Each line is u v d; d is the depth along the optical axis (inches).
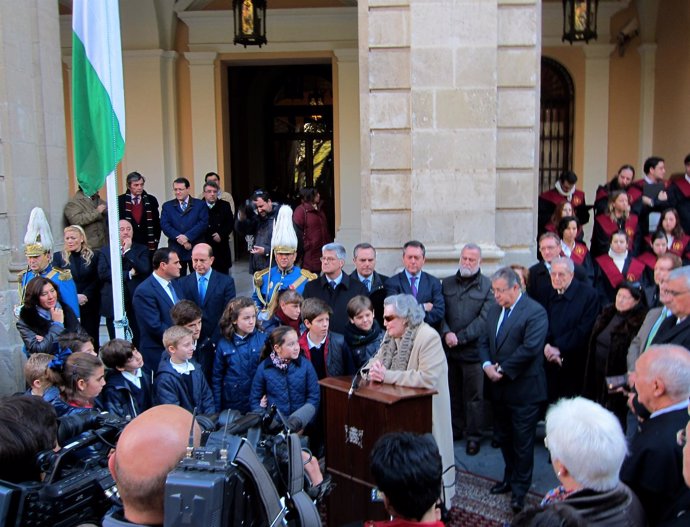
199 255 243.1
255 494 77.5
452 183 265.4
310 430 192.7
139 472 74.7
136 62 479.2
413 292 235.6
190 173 503.5
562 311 224.8
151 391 193.2
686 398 122.0
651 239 297.7
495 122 263.4
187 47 494.6
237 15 378.3
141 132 485.1
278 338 185.8
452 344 229.0
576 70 490.9
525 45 265.0
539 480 209.0
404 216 272.8
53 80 305.0
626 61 491.2
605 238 309.9
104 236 321.4
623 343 200.8
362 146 277.4
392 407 152.9
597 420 98.7
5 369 278.5
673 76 450.9
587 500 95.1
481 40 260.7
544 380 192.7
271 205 318.7
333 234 607.8
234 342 203.3
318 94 600.4
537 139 272.4
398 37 264.8
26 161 289.4
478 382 230.4
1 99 277.6
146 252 287.1
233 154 561.0
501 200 272.8
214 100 495.5
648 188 345.7
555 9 483.5
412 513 95.3
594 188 497.7
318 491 109.3
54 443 100.0
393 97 268.4
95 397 169.6
